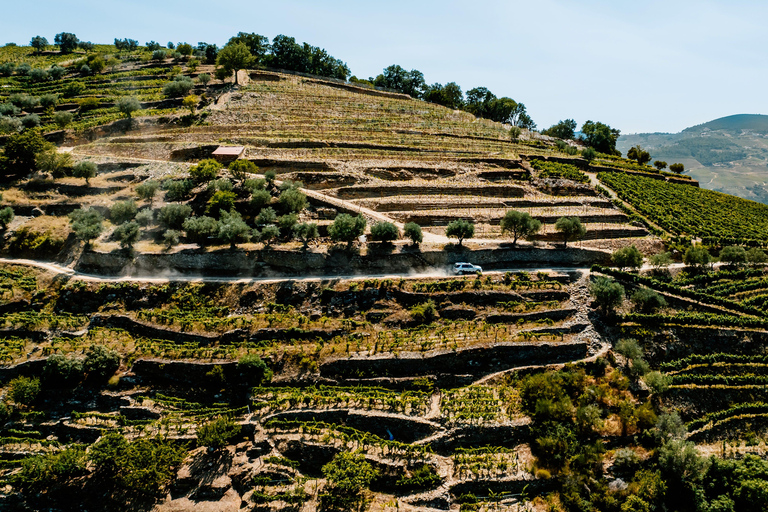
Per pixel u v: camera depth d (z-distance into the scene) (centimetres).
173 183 9406
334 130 14225
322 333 6931
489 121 17938
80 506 5362
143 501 5331
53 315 7350
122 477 5428
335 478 5019
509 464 5594
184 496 5353
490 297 7512
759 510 5241
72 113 14075
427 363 6550
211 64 19525
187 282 7706
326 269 8050
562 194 11675
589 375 6612
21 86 16325
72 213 8781
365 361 6500
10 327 7050
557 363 6738
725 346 7094
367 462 5372
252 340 6894
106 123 13025
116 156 11581
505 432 5859
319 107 15938
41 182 9969
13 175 10250
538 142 15938
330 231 8250
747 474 5416
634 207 11250
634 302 7606
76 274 8012
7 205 9256
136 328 7112
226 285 7669
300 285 7625
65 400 6281
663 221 10412
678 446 5575
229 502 5253
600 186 12425
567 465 5559
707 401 6481
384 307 7362
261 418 5972
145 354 6681
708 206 12150
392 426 5881
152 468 5222
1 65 17725
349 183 11050
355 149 12938
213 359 6531
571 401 6169
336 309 7369
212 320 7081
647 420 5991
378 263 8138
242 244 8350
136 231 8119
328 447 5609
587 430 5912
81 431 6016
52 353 6706
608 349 6931
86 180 9944
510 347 6719
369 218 9431
